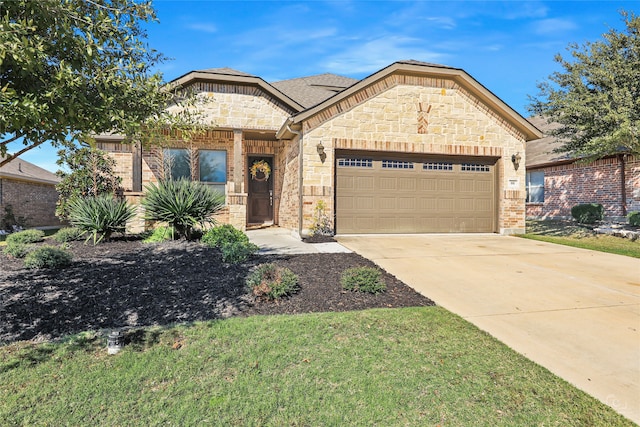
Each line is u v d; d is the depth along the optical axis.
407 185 11.46
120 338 3.59
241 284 5.51
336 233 10.98
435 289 5.73
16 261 6.77
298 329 4.01
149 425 2.47
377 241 9.95
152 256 7.12
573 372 3.23
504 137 12.00
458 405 2.71
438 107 11.45
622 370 3.27
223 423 2.49
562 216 17.67
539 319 4.50
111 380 2.99
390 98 11.10
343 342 3.71
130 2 3.86
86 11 3.73
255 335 3.85
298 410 2.64
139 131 4.54
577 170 16.89
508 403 2.74
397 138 11.13
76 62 3.52
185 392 2.84
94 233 8.35
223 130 13.09
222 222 11.86
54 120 3.40
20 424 2.46
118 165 13.18
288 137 11.93
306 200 10.52
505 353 3.55
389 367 3.23
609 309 4.89
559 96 11.95
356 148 10.84
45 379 3.01
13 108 2.89
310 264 6.86
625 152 12.78
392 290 5.54
